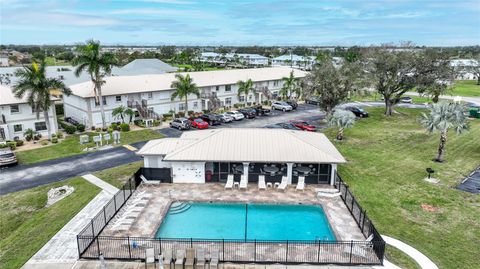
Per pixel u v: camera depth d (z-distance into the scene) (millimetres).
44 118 45969
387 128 50438
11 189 29047
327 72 49312
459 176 31625
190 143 30188
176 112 58688
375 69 57406
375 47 60625
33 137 43812
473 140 43688
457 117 33844
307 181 29234
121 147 40812
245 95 68375
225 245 20125
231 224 23125
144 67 89562
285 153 28234
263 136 30641
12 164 34375
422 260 18969
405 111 63781
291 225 23047
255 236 21609
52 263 18438
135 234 21062
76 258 18859
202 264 18125
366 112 58875
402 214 24328
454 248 20250
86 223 22703
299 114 60500
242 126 50938
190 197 26438
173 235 21594
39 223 23203
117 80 55031
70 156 37594
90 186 29078
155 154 29016
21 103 43500
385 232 21859
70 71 73125
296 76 76062
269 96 71125
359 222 22234
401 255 19406
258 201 25766
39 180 30922
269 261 18594
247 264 18453
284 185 27875
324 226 22953
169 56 186875
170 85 57406
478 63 112500
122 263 18484
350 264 18406
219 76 67188
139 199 25734
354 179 30734
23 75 40969
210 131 33938
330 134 46719
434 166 34250
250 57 177875
